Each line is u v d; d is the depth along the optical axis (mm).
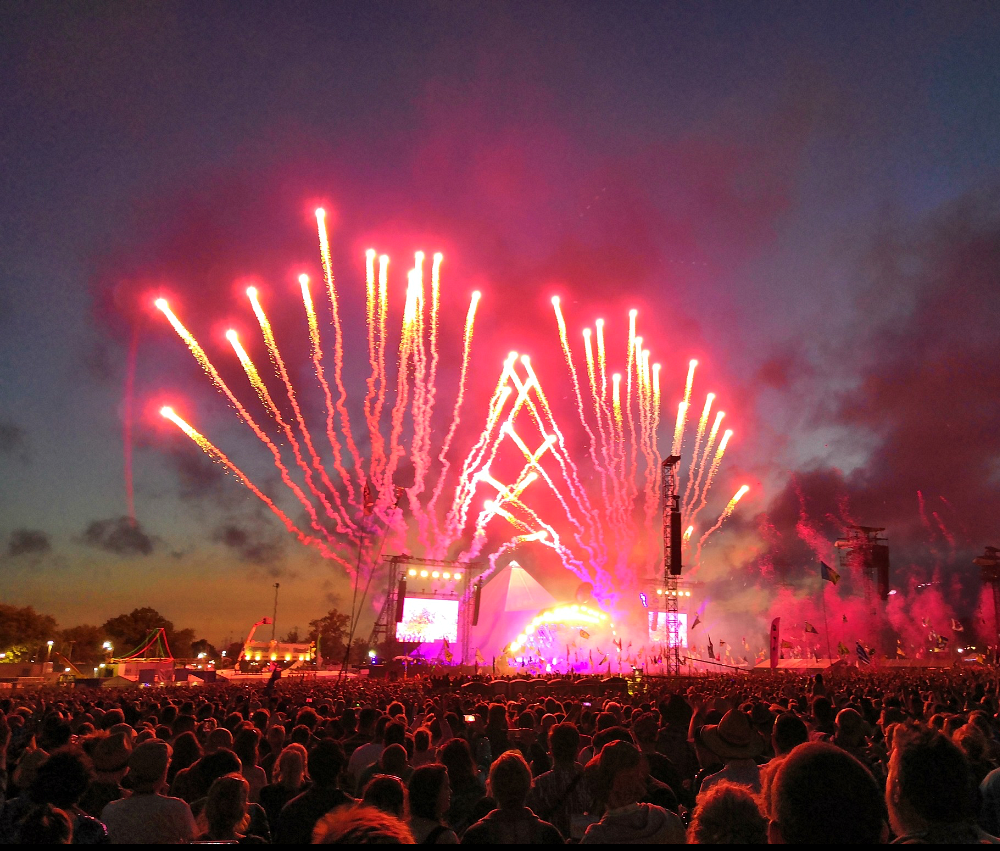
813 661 65062
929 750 2959
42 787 4484
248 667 72250
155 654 92000
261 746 10500
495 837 4543
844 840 2459
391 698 22062
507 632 73688
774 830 2711
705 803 3381
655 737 7070
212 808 4883
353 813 2760
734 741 5754
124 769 6090
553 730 6012
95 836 4617
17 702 19484
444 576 66000
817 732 7609
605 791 4234
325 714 15555
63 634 104812
